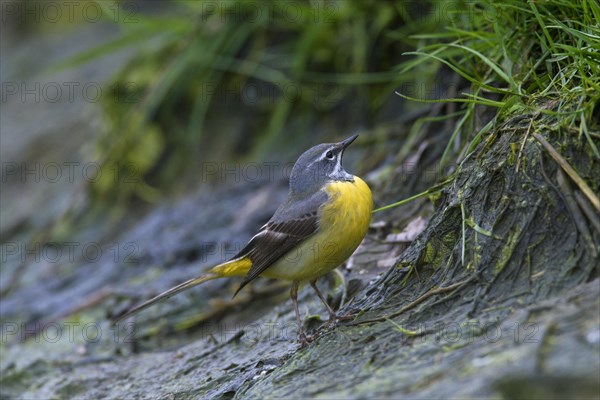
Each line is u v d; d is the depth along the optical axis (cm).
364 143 1330
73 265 1491
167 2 1845
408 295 810
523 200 760
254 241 957
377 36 1370
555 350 620
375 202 1147
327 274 1083
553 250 729
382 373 696
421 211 1085
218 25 1531
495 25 971
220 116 1565
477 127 1003
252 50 1523
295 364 774
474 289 750
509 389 609
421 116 1236
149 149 1576
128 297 1288
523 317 681
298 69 1453
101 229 1566
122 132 1585
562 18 932
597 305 652
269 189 1418
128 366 1109
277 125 1470
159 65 1597
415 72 1260
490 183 795
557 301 680
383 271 1009
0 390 1159
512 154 784
